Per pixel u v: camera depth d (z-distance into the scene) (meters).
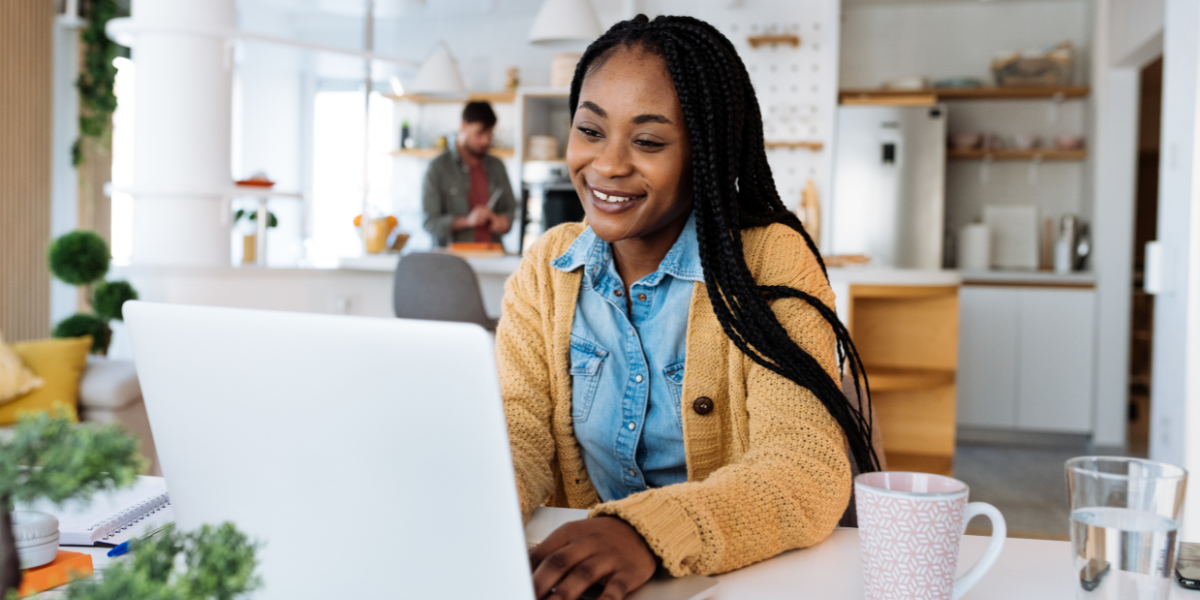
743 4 5.28
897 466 3.88
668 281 1.10
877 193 5.46
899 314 3.85
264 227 4.25
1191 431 2.75
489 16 7.78
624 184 1.02
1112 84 5.30
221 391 0.64
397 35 8.00
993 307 5.41
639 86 1.00
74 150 5.98
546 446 1.13
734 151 1.05
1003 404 5.41
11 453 0.38
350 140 8.34
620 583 0.70
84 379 3.32
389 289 4.46
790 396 0.96
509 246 6.62
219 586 0.40
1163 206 3.00
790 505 0.85
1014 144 5.88
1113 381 5.29
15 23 5.39
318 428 0.61
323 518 0.63
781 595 0.76
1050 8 5.86
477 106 5.04
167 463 0.69
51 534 0.75
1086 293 5.33
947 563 0.65
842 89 5.79
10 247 5.41
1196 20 2.74
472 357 0.55
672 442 1.11
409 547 0.60
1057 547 0.90
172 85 3.91
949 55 6.00
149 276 3.91
